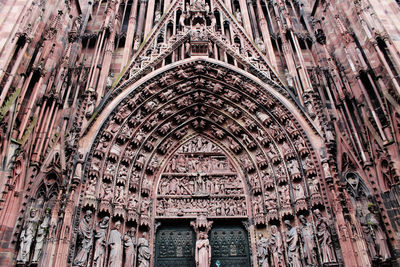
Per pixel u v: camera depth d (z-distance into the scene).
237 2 23.84
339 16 19.58
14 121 12.54
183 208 17.25
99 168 15.13
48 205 13.27
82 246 13.22
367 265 12.30
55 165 13.66
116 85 17.25
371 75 15.72
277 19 21.58
